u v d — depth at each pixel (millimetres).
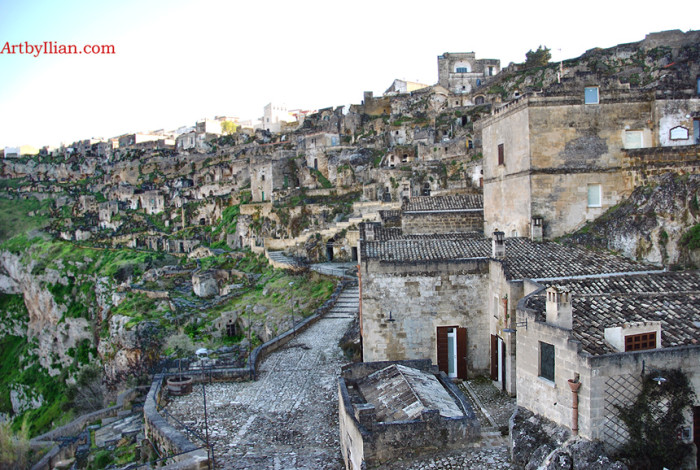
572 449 16281
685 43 89250
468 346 28906
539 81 101125
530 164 33031
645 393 16375
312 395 31125
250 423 27578
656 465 16172
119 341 63719
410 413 19906
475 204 42812
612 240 31234
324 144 106812
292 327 46656
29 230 137750
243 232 101000
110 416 39719
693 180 28688
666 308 20062
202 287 74000
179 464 22438
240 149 146375
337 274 61094
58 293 102375
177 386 31938
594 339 17688
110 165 170125
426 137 93500
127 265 96438
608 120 33156
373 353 28859
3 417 87312
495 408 24734
